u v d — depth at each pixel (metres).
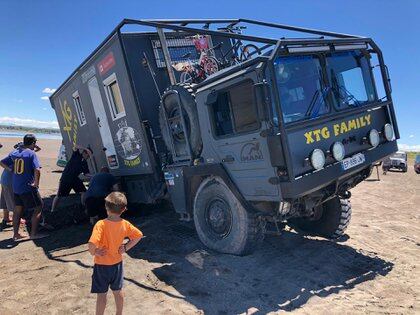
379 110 6.03
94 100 8.94
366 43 6.04
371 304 4.56
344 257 5.98
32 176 7.28
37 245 7.04
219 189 5.82
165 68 7.67
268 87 4.77
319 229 6.84
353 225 7.84
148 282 5.09
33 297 4.77
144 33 7.61
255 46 7.26
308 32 6.70
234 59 7.79
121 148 8.20
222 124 5.57
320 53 5.48
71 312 4.38
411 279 5.29
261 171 5.04
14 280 5.32
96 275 3.77
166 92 6.52
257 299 4.63
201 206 6.16
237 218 5.60
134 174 7.99
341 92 5.59
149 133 7.29
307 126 5.01
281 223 7.39
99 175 7.75
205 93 5.73
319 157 4.89
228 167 5.54
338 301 4.62
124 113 7.81
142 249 6.35
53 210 8.85
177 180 6.55
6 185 8.23
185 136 6.20
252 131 5.07
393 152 6.07
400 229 7.74
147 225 7.80
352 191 13.20
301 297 4.70
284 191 4.80
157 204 9.34
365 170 6.07
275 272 5.35
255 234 5.58
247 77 5.03
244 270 5.36
